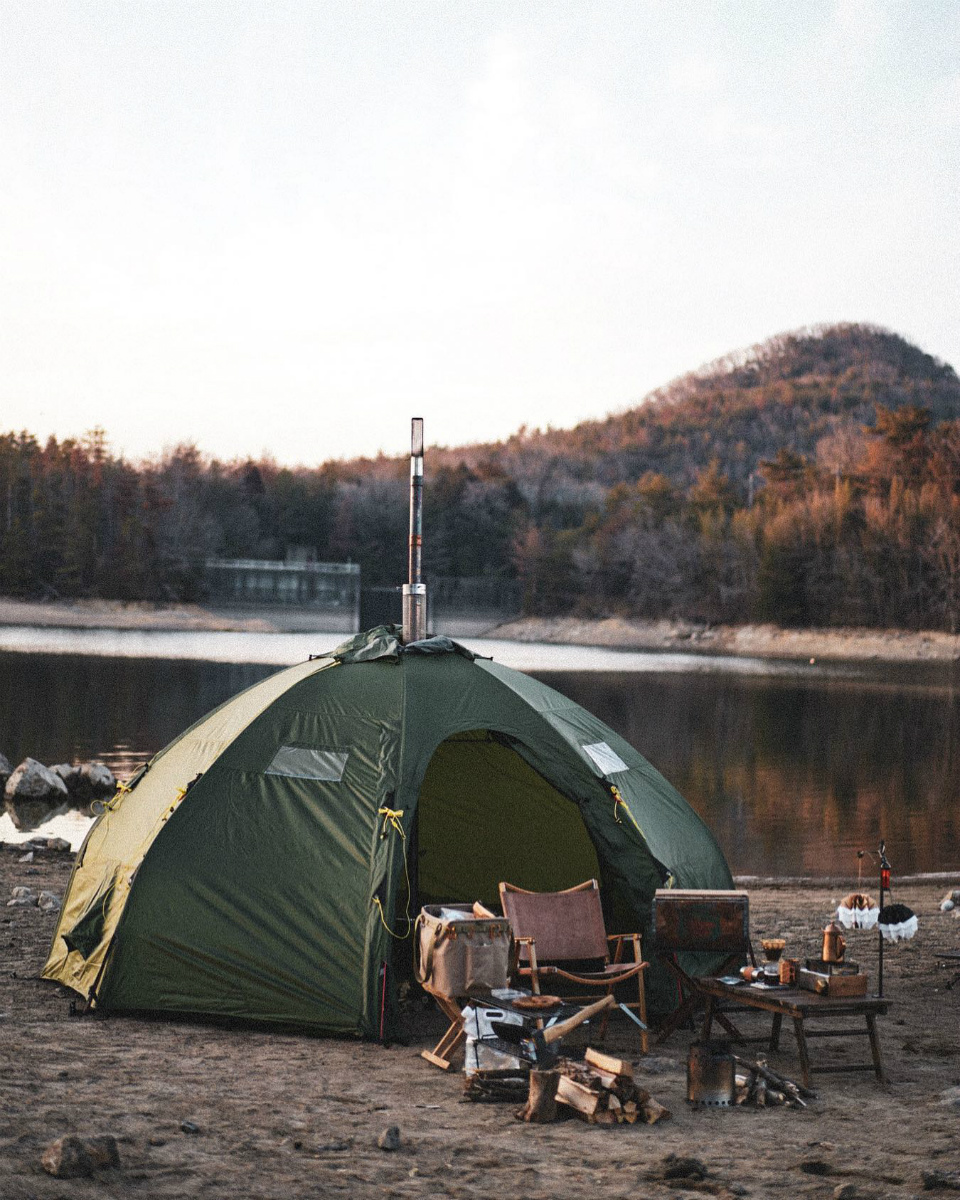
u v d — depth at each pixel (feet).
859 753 122.11
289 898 24.04
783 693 222.28
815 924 39.11
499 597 580.30
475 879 31.42
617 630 504.02
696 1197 14.69
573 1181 15.30
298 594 555.28
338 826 24.53
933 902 45.98
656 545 533.14
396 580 622.54
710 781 96.84
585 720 29.45
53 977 26.86
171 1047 21.68
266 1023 23.44
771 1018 26.02
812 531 468.75
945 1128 17.88
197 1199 13.84
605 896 28.84
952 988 29.55
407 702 26.18
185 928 24.13
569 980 23.52
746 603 481.46
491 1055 20.03
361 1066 21.17
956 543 433.07
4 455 602.44
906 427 553.23
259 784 25.41
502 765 31.27
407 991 26.66
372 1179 15.03
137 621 483.92
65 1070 19.40
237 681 188.14
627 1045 23.48
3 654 250.98
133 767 89.86
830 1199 14.67
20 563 507.30
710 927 22.38
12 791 71.82
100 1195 13.64
